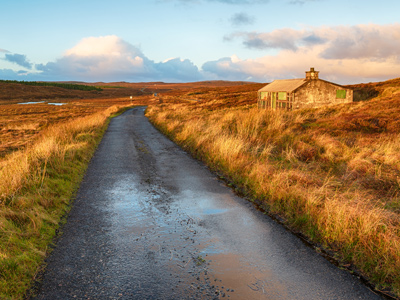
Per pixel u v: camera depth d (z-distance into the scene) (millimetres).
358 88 36938
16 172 6500
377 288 3074
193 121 16547
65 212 5285
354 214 4172
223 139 9711
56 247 4016
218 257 3734
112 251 3898
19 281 3168
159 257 3740
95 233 4441
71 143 11820
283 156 8547
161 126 19891
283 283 3172
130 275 3344
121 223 4809
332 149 8750
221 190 6531
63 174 7348
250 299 2910
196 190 6547
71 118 35469
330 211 4391
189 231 4504
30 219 4547
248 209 5391
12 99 104125
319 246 3990
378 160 7344
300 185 5848
